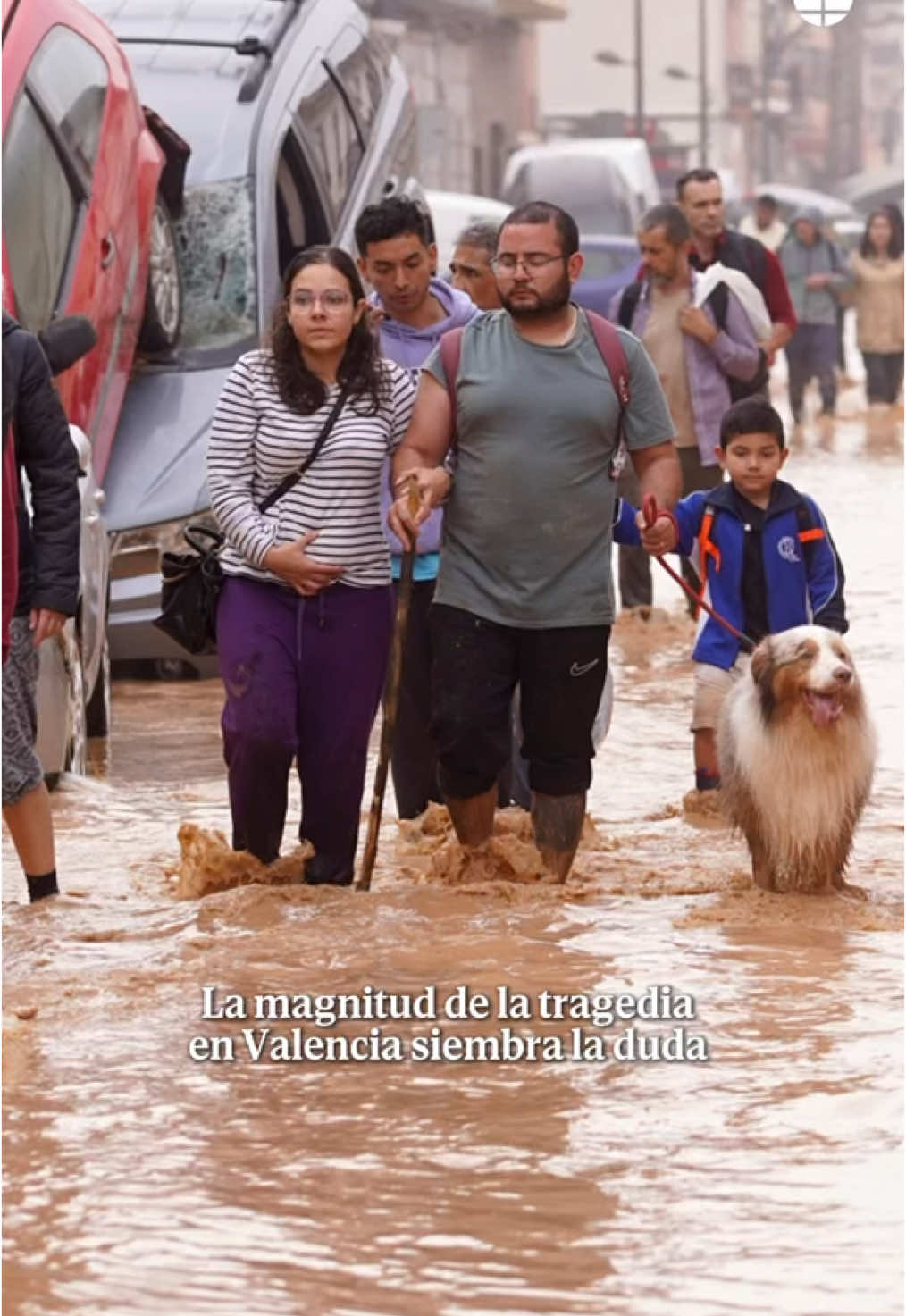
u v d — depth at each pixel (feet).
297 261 47.47
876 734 49.06
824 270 194.29
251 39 94.53
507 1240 30.27
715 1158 33.09
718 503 58.08
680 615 96.94
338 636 48.14
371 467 47.85
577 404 48.37
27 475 47.03
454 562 49.47
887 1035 38.34
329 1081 36.60
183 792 63.00
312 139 94.63
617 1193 31.86
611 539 51.01
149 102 92.27
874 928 45.83
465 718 49.37
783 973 42.24
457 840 51.57
